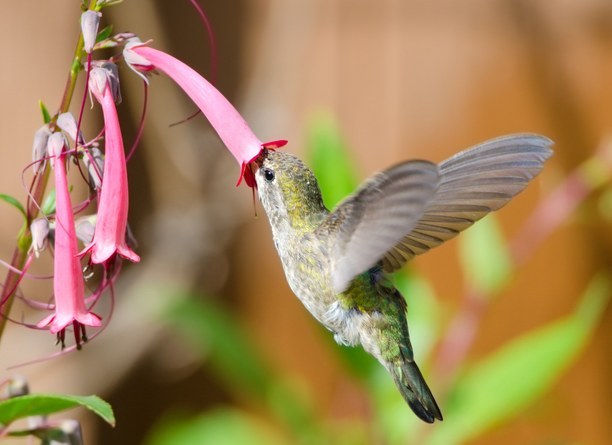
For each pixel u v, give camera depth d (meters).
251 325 11.84
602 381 10.63
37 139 5.30
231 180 11.90
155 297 11.35
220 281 11.88
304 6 11.61
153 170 11.91
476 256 8.97
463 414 8.45
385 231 5.15
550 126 10.74
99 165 5.35
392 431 8.51
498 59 10.92
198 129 11.93
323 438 9.02
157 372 11.71
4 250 11.15
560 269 10.80
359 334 6.59
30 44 11.38
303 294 6.44
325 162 7.98
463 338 8.91
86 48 5.13
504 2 10.88
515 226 10.90
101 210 5.32
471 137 11.03
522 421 10.78
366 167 11.38
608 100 10.51
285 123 11.59
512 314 10.93
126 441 11.76
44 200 5.77
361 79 11.41
